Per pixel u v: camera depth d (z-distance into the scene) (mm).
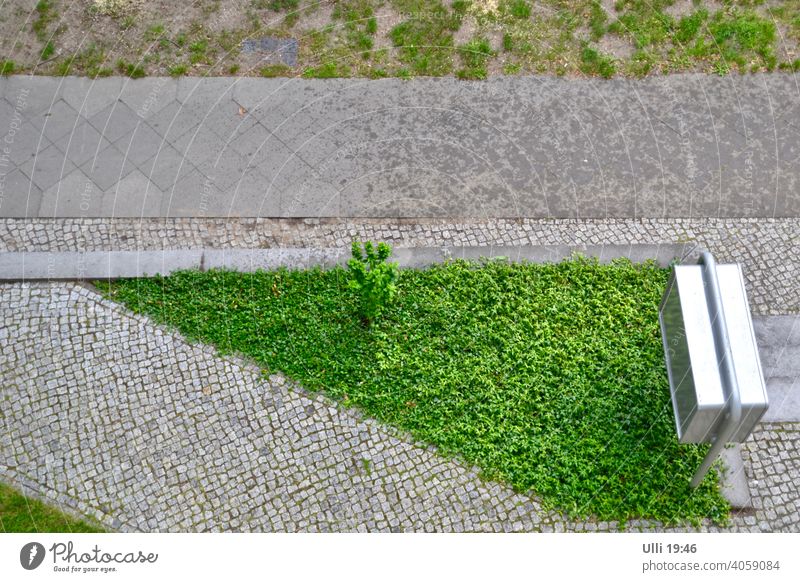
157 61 10836
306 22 11188
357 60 10867
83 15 11180
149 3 11289
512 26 11117
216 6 11297
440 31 11094
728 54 10820
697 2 11273
